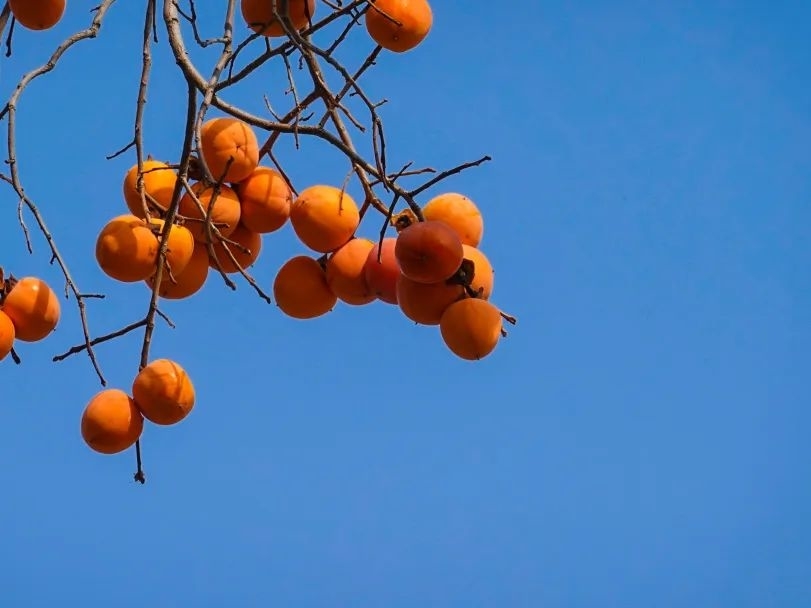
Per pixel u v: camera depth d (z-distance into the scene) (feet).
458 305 11.33
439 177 11.19
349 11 11.49
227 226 11.65
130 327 11.50
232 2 11.62
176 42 11.28
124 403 11.48
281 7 11.58
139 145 11.43
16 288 11.60
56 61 11.42
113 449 11.49
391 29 11.57
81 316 11.52
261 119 11.23
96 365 11.52
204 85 11.23
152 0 11.55
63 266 11.52
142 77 11.48
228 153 11.61
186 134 11.25
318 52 11.23
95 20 11.51
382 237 11.23
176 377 11.50
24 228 11.42
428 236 11.14
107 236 11.38
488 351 11.34
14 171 11.39
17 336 11.62
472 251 11.46
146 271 11.43
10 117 11.34
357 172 11.65
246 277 11.28
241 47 11.35
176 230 11.50
